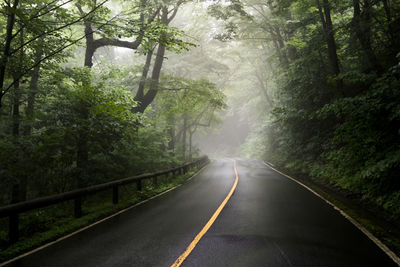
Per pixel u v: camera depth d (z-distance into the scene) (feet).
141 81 55.93
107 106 27.78
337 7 44.39
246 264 12.48
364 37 36.01
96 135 28.53
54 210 25.49
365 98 24.11
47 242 16.78
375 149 26.27
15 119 29.27
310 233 16.76
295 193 32.37
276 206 25.14
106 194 34.32
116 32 25.39
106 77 36.63
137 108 53.78
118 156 34.65
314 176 46.57
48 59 30.68
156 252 14.37
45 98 33.24
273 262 12.61
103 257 13.92
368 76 27.61
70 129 26.48
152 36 26.00
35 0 24.23
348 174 31.32
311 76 48.19
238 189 36.94
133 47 47.98
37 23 21.90
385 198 22.47
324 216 20.95
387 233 16.56
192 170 70.49
